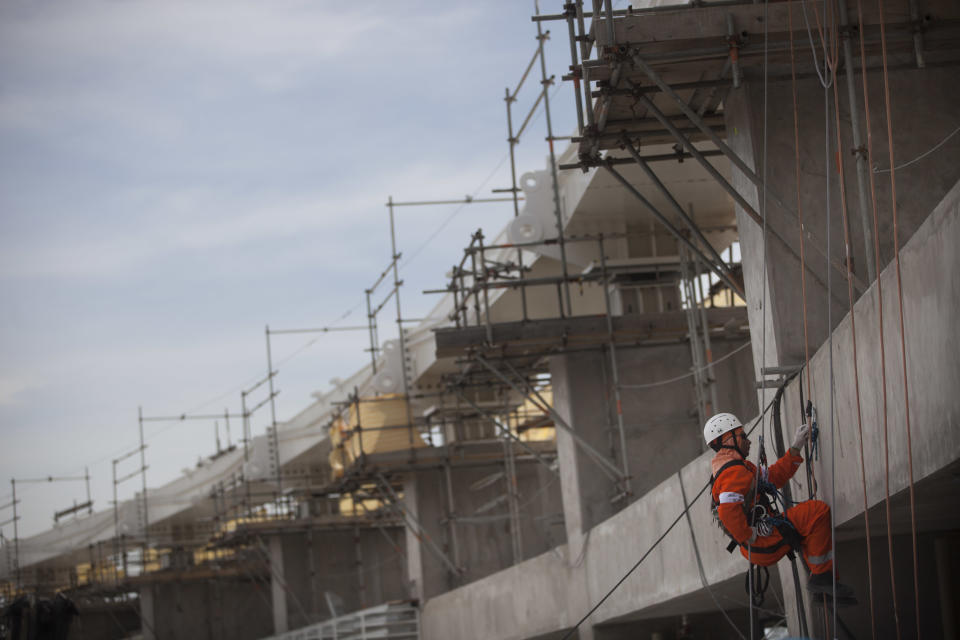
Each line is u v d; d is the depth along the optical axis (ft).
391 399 104.01
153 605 179.73
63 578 204.54
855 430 28.12
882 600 34.58
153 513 171.01
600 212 70.38
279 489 136.05
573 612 68.28
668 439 71.72
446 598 96.22
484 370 77.10
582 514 70.79
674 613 60.34
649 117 38.81
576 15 40.19
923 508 28.86
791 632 34.65
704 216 70.49
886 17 33.37
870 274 31.40
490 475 108.06
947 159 36.29
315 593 142.61
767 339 36.29
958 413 22.29
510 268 71.46
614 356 69.10
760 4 33.68
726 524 26.73
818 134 36.45
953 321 22.08
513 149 77.97
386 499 117.80
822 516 26.61
